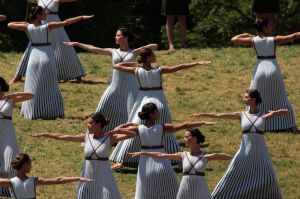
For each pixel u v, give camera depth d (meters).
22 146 40.34
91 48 39.56
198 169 33.41
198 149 33.66
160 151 34.69
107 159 34.03
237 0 80.56
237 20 80.69
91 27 76.56
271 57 41.09
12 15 73.38
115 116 40.19
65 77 46.66
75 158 39.59
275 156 40.19
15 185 32.03
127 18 79.75
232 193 35.66
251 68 48.97
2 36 73.06
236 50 51.62
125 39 39.34
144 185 34.59
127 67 38.06
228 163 39.59
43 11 42.78
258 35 41.16
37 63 42.78
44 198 36.31
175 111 44.38
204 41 81.44
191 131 33.50
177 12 51.25
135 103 38.09
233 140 41.56
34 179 32.25
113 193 33.94
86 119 43.31
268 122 41.66
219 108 44.75
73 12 75.94
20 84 46.53
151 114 34.62
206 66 49.19
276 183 35.72
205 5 81.31
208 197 33.53
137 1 81.50
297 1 78.56
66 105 44.69
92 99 45.53
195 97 45.91
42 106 42.88
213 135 42.00
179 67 37.88
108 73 48.75
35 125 42.34
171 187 34.66
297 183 38.03
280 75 41.16
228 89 46.75
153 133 34.56
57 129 42.03
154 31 81.94
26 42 73.56
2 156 36.72
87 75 48.38
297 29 79.25
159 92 38.06
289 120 41.56
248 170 35.59
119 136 34.09
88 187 33.97
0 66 49.28
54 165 38.88
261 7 48.97
